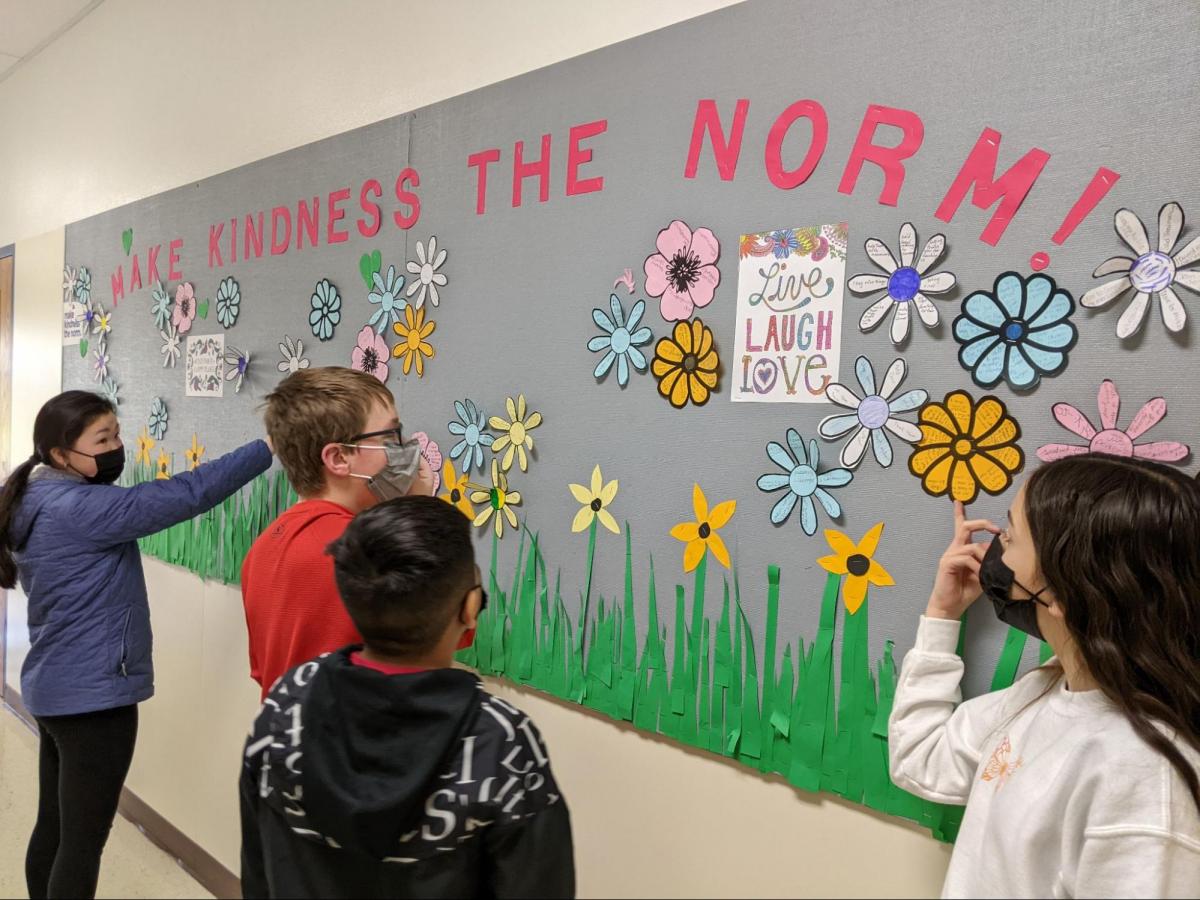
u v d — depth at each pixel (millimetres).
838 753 1003
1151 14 779
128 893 2074
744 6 1068
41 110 2963
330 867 795
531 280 1331
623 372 1208
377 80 1640
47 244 2871
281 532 1205
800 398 1024
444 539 828
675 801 1191
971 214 892
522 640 1363
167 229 2236
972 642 916
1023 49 855
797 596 1036
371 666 833
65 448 1644
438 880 766
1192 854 638
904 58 936
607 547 1237
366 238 1633
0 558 1614
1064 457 772
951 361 909
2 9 2645
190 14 2199
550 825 800
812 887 1049
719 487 1105
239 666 2014
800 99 1020
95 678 1635
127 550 1731
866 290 968
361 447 1248
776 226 1043
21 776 2631
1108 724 690
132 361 2406
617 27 1224
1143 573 669
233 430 2002
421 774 742
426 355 1515
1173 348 773
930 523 927
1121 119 797
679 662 1154
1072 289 829
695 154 1119
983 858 746
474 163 1418
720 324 1099
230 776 2047
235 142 2031
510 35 1380
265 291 1896
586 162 1250
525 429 1346
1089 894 656
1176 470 699
